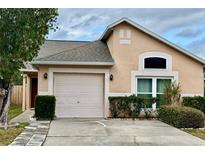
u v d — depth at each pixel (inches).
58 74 750.5
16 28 519.2
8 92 581.9
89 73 757.9
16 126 589.9
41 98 700.7
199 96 760.3
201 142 463.5
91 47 815.1
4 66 533.3
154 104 752.3
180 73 780.0
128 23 761.0
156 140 474.9
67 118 735.1
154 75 768.9
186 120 612.4
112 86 756.6
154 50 772.0
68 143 444.5
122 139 478.6
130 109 742.5
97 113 759.7
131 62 764.6
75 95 755.4
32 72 945.5
